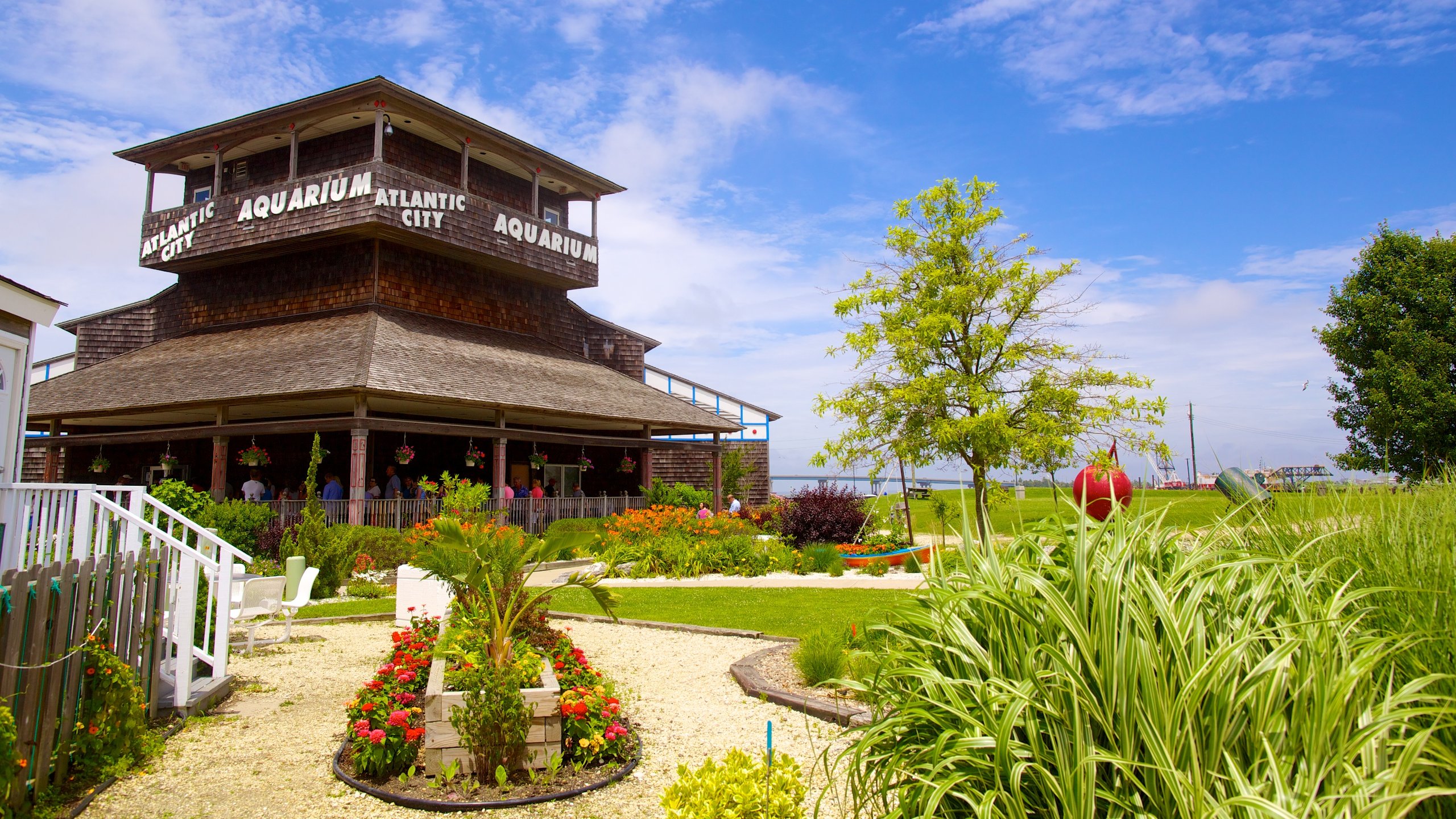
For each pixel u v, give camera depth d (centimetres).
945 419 1470
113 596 543
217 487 1867
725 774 360
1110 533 322
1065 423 1461
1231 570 289
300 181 2323
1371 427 2406
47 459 2202
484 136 2558
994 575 316
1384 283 2623
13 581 421
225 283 2641
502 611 612
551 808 466
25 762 405
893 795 402
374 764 501
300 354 2034
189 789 493
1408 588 286
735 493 3356
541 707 515
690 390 3522
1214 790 245
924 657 319
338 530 1612
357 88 2230
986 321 1552
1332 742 239
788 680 737
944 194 1562
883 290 1556
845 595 1302
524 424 2619
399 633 721
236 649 930
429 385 1902
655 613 1172
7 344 690
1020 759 264
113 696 507
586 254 2934
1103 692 262
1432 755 238
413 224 2308
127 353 2567
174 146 2552
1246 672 264
